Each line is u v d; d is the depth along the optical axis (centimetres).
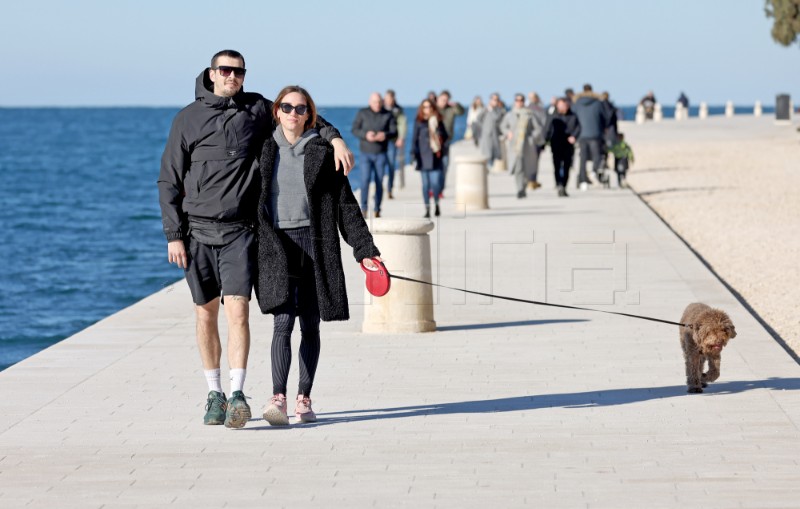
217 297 1176
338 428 1147
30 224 4819
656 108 13750
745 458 1020
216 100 1147
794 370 1389
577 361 1467
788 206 3822
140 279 3159
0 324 2464
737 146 7500
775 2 7562
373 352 1533
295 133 1147
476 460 1025
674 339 1606
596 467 999
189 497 934
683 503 899
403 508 898
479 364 1454
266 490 948
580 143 4388
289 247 1147
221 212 1137
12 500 931
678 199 4141
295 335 1673
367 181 3228
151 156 11769
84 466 1023
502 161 5772
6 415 1207
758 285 2277
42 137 17950
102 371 1426
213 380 1183
